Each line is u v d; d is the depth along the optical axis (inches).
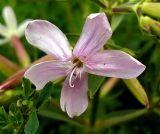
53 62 2.6
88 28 2.5
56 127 4.0
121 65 2.5
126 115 3.6
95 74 2.6
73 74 2.7
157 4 2.7
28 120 2.3
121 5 3.1
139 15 2.8
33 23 2.4
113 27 3.2
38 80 2.5
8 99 3.1
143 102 2.8
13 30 4.1
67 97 2.7
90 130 3.6
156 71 4.0
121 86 4.1
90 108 3.7
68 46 2.6
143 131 3.9
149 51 4.1
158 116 3.9
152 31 2.6
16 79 2.9
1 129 2.4
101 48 2.6
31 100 2.4
